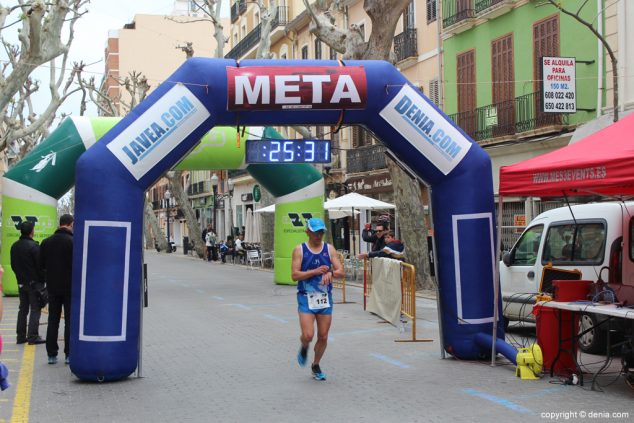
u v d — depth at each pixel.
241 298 18.55
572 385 7.84
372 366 9.12
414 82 27.00
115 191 8.38
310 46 36.53
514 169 8.45
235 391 7.86
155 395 7.76
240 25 49.84
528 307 11.23
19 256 11.38
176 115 8.62
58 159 18.48
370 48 18.03
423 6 26.09
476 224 9.26
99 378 8.34
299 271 8.14
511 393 7.51
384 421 6.54
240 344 11.01
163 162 8.67
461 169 9.27
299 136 36.88
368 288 15.94
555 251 11.00
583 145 8.20
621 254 9.96
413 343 10.88
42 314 16.14
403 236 19.00
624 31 16.58
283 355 9.99
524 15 20.53
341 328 12.60
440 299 9.52
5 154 35.69
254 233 47.06
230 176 49.88
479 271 9.25
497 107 21.47
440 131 9.22
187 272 30.14
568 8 18.62
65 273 9.57
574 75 17.06
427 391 7.68
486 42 22.39
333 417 6.71
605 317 8.88
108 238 8.34
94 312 8.30
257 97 8.75
